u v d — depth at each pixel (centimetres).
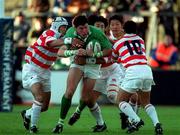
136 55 3275
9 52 4950
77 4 6384
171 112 5266
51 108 5569
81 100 3553
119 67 3753
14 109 5384
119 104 3316
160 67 6172
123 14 6181
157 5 6259
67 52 3341
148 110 3272
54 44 3378
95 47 3381
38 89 3447
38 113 3431
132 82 3250
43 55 3503
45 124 4084
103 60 3441
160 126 3219
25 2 7025
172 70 5988
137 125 3284
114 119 4531
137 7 6312
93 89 3562
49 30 3434
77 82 3397
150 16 6219
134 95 3678
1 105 5003
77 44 3353
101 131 3597
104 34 3441
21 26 6334
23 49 5950
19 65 5959
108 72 3744
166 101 6006
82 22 3325
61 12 6344
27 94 5991
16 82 5981
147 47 6200
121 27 3562
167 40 6175
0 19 4922
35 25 6200
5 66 4962
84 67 3447
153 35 6209
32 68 3525
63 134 3388
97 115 3600
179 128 3881
